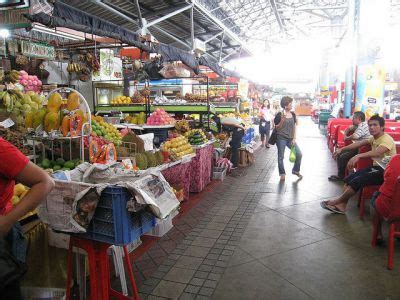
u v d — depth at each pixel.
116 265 3.17
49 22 3.60
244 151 8.82
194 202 5.67
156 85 10.74
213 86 11.36
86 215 2.10
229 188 6.59
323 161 9.40
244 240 4.07
